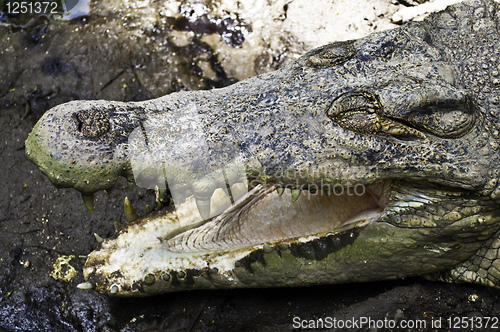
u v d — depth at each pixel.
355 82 4.03
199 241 4.52
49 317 4.73
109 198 5.52
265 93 4.11
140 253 4.38
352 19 6.68
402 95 3.82
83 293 4.84
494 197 3.89
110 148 3.62
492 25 4.54
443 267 4.38
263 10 6.81
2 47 6.77
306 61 4.35
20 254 5.18
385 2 6.79
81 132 3.62
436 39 4.59
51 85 6.36
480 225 4.05
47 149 3.60
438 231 4.08
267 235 4.46
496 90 4.09
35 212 5.49
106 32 6.73
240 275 4.30
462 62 4.31
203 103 4.01
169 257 4.33
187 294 4.71
